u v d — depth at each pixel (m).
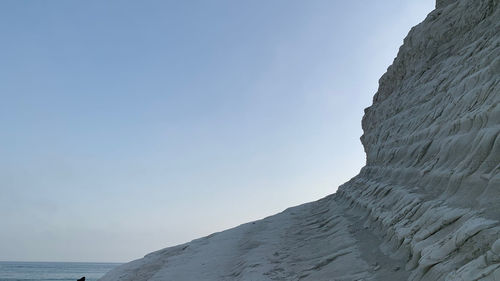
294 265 12.17
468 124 9.09
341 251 11.30
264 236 17.05
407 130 14.14
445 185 8.98
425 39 15.68
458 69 12.26
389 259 9.04
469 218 6.73
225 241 18.33
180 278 14.46
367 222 12.67
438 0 16.30
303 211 20.48
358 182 17.80
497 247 5.33
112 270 18.95
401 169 12.67
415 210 9.23
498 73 9.23
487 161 7.51
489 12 12.40
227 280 12.95
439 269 6.39
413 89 15.65
